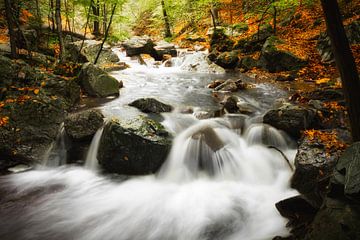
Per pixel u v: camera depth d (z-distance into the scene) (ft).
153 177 20.88
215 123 25.05
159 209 18.01
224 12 81.56
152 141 20.30
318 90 31.07
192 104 31.19
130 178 20.97
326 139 19.83
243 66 48.26
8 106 23.31
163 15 83.20
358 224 10.03
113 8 39.47
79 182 20.94
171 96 34.53
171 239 15.62
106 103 31.07
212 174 21.13
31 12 50.90
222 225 16.33
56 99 26.14
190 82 41.70
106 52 50.42
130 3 94.68
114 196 19.38
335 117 24.48
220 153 21.34
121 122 20.98
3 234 15.88
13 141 22.18
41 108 24.48
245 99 32.19
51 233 16.03
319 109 25.55
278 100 31.12
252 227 15.89
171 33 88.33
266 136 22.93
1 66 25.29
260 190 19.31
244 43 53.42
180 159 21.36
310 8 56.85
